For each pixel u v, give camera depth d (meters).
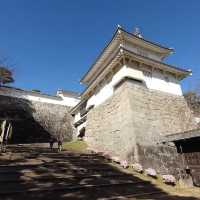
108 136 18.86
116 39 21.02
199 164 11.73
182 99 21.12
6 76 27.31
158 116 17.89
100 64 24.05
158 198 8.62
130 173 12.33
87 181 9.76
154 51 23.41
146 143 15.34
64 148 20.12
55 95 32.19
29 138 25.39
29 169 10.20
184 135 12.03
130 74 18.33
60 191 8.20
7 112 25.77
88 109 24.95
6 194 7.21
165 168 14.73
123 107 17.52
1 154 12.69
